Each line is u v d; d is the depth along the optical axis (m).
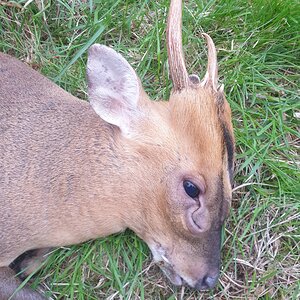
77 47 0.37
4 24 0.38
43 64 0.37
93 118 0.31
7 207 0.30
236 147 0.35
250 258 0.33
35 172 0.30
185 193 0.28
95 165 0.30
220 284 0.33
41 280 0.33
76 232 0.31
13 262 0.32
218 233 0.29
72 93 0.37
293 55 0.38
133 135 0.29
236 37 0.38
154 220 0.29
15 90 0.33
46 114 0.32
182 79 0.29
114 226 0.31
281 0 0.38
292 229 0.34
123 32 0.38
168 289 0.33
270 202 0.34
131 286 0.32
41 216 0.30
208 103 0.29
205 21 0.38
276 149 0.35
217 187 0.28
